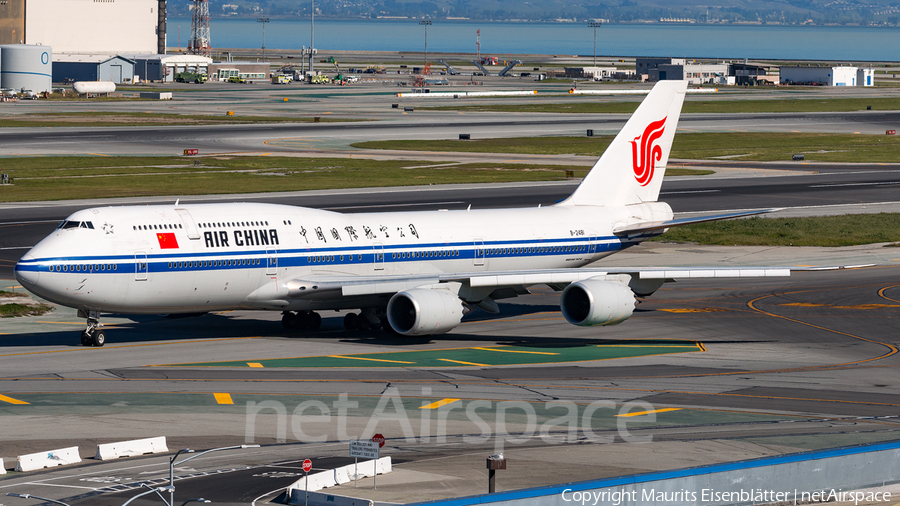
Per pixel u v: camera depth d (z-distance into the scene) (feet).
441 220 570.87
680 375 442.50
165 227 486.79
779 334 547.08
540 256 589.32
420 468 293.64
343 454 311.06
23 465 293.02
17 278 458.50
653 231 625.41
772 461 269.85
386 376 432.66
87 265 461.78
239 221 507.71
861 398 401.90
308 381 420.36
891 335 546.67
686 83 636.48
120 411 365.81
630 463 301.43
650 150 636.07
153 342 508.12
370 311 551.59
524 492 241.96
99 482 279.69
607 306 496.64
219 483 278.46
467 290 522.88
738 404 387.34
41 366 445.37
